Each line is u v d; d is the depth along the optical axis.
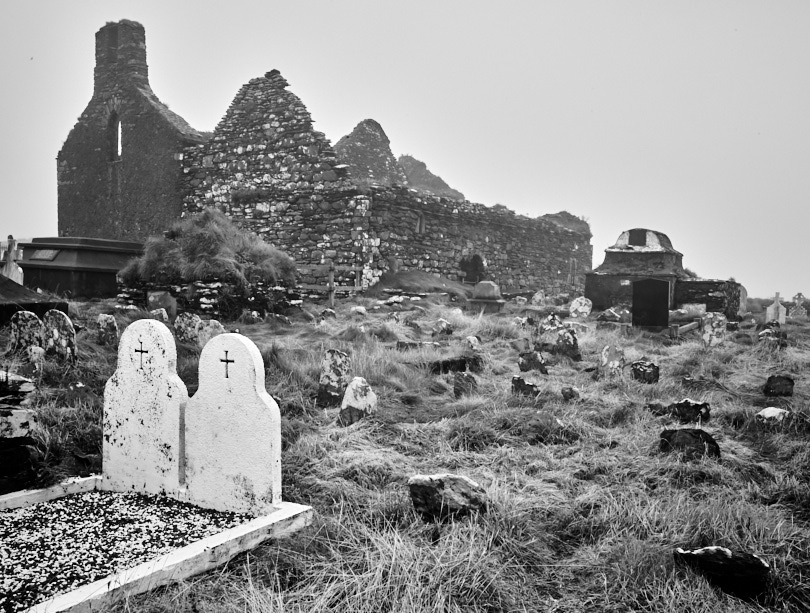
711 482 5.61
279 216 25.70
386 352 11.29
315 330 14.51
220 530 4.58
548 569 4.20
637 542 4.28
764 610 3.66
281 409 7.71
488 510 4.75
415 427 7.23
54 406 6.87
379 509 4.94
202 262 16.45
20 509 5.04
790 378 9.27
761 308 27.61
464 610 3.61
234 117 26.86
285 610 3.54
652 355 12.96
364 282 23.81
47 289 20.80
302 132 25.41
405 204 25.91
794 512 5.05
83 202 30.47
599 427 7.48
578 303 20.03
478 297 21.41
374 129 34.56
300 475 5.76
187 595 3.74
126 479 5.51
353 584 3.78
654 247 23.55
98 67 29.95
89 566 4.00
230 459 4.98
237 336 4.98
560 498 5.27
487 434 6.95
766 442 6.92
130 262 17.70
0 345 9.43
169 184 27.88
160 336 5.31
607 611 3.68
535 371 10.93
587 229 39.22
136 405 5.44
